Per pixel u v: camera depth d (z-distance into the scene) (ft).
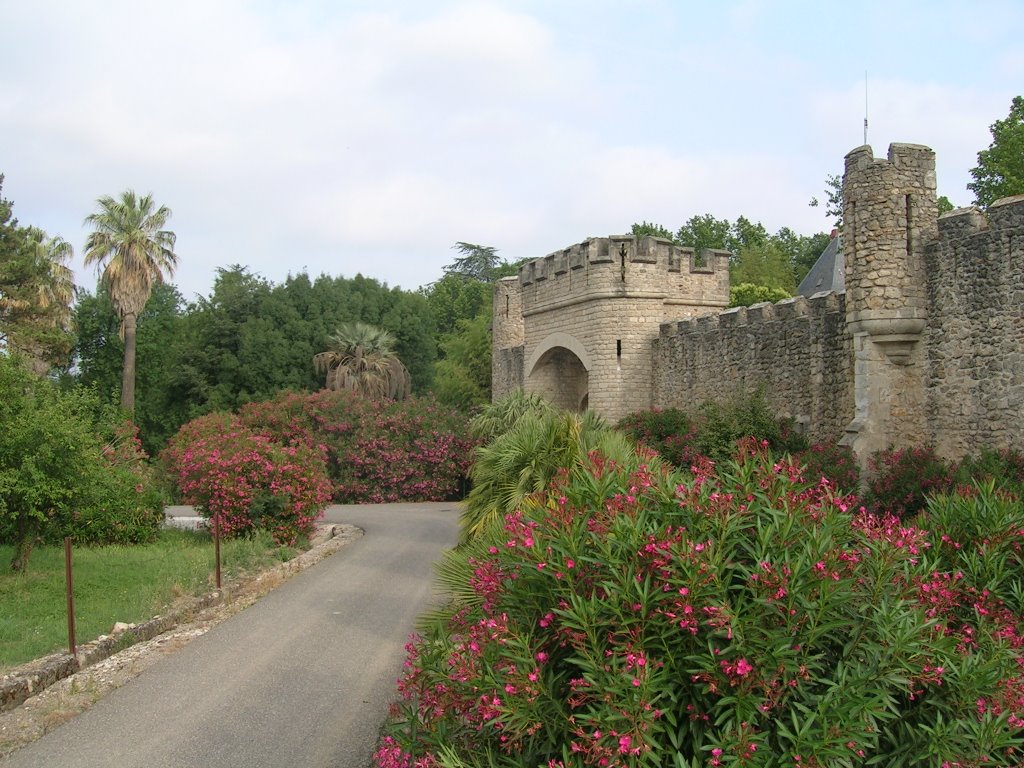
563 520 16.61
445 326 228.63
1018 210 45.21
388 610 39.50
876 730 14.98
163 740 23.82
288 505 59.93
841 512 16.96
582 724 14.98
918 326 50.31
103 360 174.70
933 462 45.21
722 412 62.23
